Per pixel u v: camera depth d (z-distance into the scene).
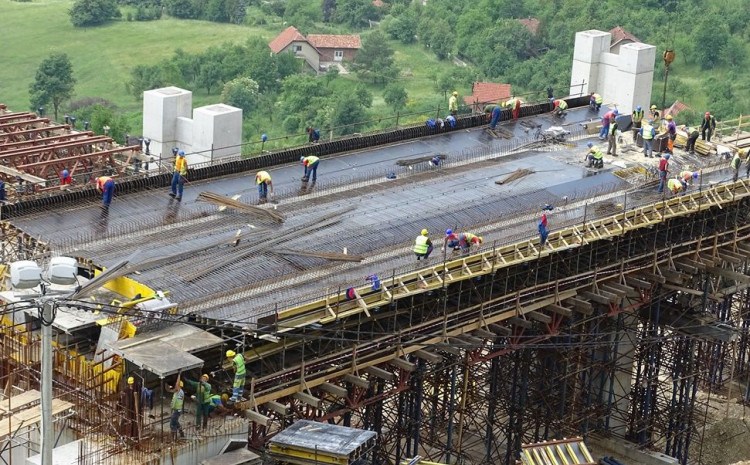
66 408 56.19
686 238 85.44
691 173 83.62
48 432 47.44
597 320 81.25
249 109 169.75
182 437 56.00
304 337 61.25
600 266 79.50
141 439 55.22
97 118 136.50
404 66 191.12
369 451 59.31
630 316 86.06
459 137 90.88
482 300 71.56
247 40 189.62
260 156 80.50
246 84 172.12
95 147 86.56
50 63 177.38
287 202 75.31
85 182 82.50
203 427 56.69
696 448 90.69
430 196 78.19
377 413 71.06
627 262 80.56
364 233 71.38
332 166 82.31
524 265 74.88
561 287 76.62
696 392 93.56
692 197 82.25
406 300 69.50
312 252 68.00
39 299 47.12
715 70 185.75
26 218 69.56
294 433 58.47
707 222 86.88
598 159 85.81
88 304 59.06
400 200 77.19
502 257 70.69
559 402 80.75
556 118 97.31
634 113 94.31
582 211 78.25
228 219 71.50
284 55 182.62
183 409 57.62
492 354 73.06
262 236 69.44
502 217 75.81
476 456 83.00
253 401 59.16
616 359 82.06
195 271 64.12
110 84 185.75
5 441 56.22
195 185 77.00
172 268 64.38
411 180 80.88
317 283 64.75
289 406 63.28
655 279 82.12
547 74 181.62
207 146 86.50
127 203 72.88
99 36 199.25
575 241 74.50
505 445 84.62
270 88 177.88
